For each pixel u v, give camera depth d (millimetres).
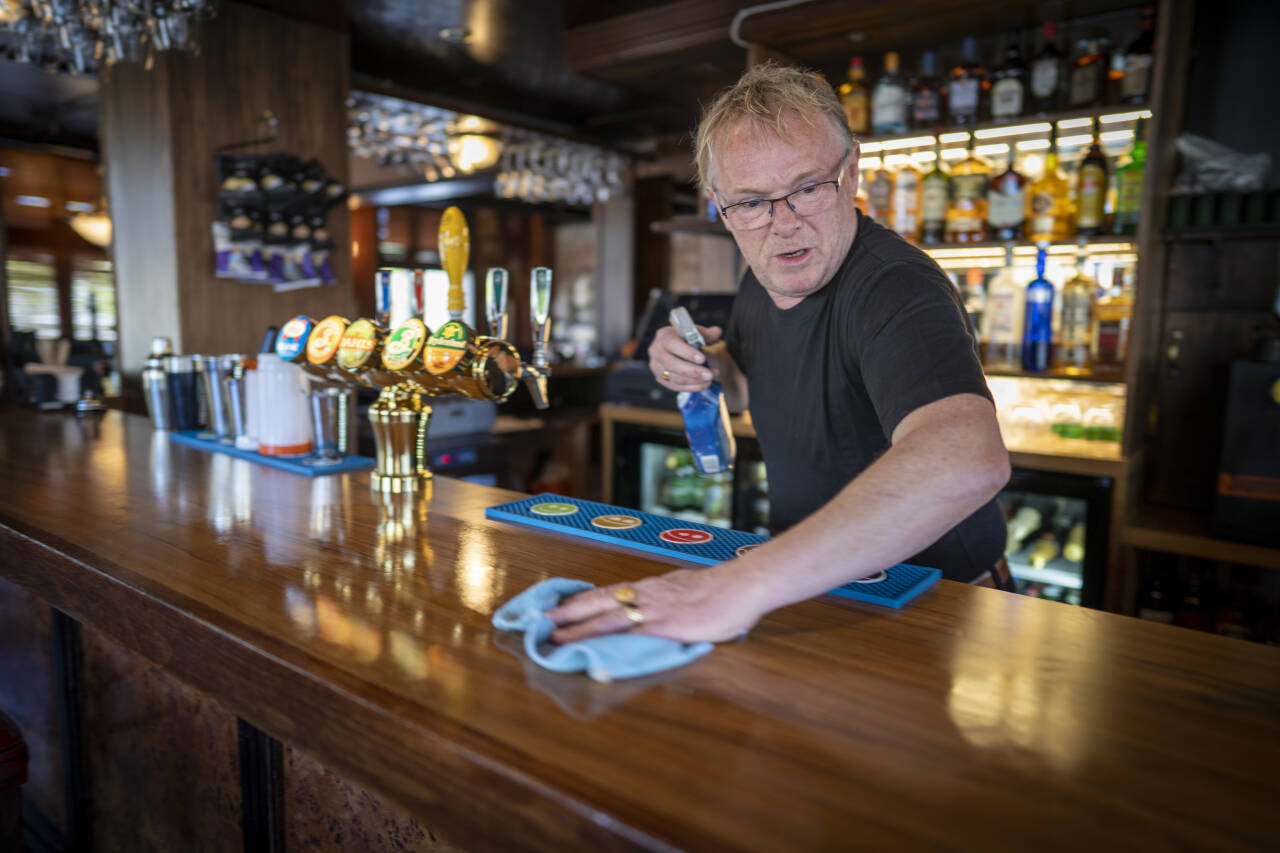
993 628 910
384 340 1485
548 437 5617
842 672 788
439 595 989
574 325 9195
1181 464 2645
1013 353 2809
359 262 7832
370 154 5105
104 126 3193
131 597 1019
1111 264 2775
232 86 3018
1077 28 2723
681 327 1355
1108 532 2395
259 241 2998
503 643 848
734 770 609
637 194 6305
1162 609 2457
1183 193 2420
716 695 736
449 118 4680
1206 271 2570
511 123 4727
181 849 1405
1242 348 2531
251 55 3072
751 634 886
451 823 653
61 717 1633
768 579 803
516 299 8883
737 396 1799
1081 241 2496
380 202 7559
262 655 822
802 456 1466
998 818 551
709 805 562
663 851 520
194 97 2900
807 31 2875
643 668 757
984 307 2980
